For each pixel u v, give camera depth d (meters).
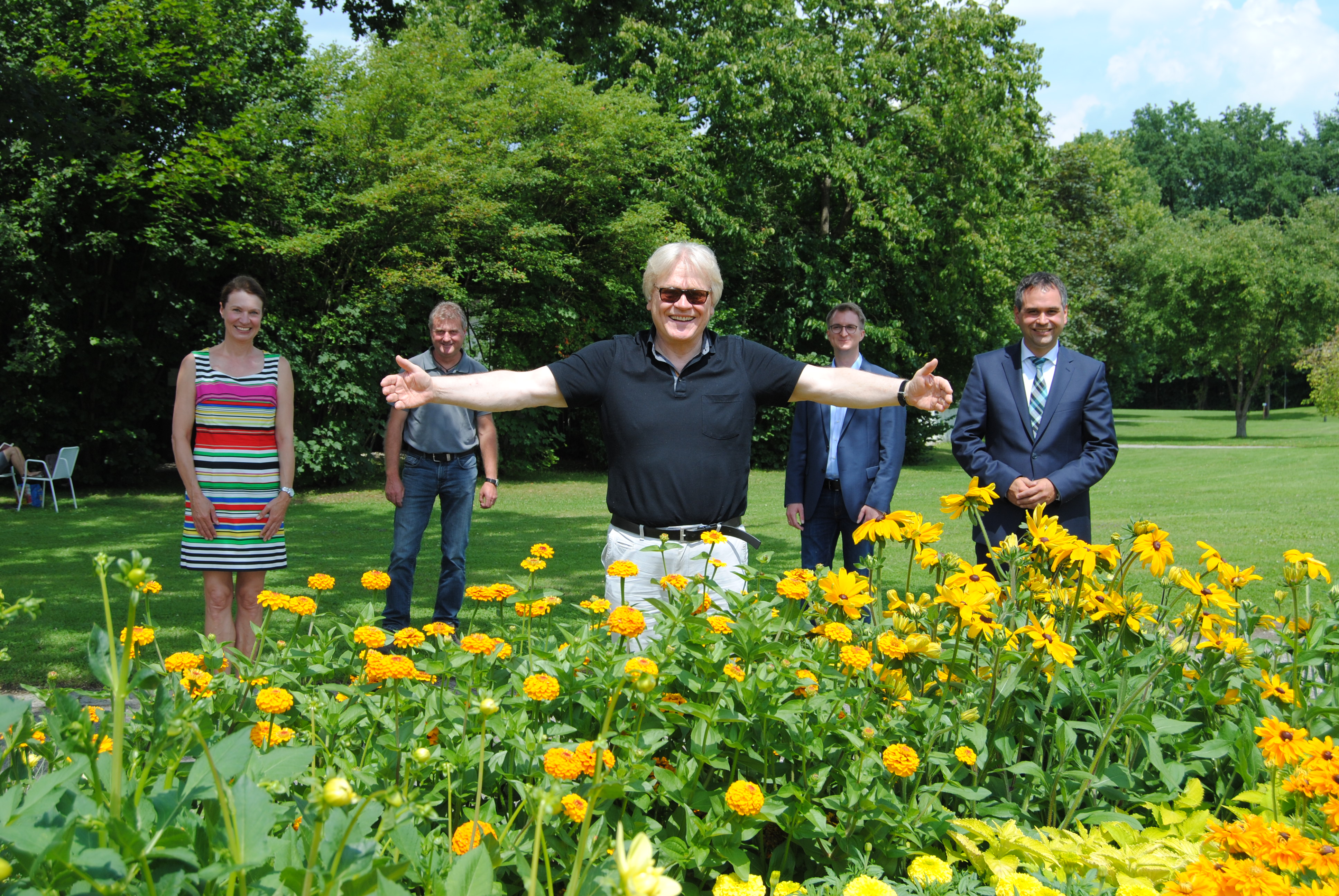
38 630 5.07
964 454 3.62
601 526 10.46
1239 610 2.44
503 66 17.98
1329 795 1.62
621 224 16.77
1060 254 29.42
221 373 3.60
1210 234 35.47
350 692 1.94
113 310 13.86
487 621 5.34
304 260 14.51
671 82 19.33
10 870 1.02
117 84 13.42
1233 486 14.61
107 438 13.88
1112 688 2.18
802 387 2.84
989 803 2.08
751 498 14.05
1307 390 56.84
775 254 19.53
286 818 1.32
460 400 2.73
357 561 7.88
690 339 2.73
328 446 14.49
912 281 19.97
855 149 19.14
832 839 1.91
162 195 13.35
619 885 0.92
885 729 1.93
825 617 2.26
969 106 19.34
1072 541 2.37
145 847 1.11
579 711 1.99
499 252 16.08
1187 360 35.78
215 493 3.59
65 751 1.27
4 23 13.20
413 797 1.57
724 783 1.96
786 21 19.78
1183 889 1.40
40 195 12.57
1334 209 37.97
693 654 1.98
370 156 14.81
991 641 2.06
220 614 3.66
